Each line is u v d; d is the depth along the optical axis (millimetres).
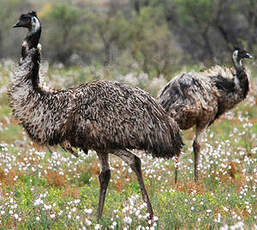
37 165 30875
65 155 33219
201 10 93250
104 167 22453
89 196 26297
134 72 63469
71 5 111438
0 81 59250
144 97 21906
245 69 34406
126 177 30266
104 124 20828
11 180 28547
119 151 21375
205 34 96188
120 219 21172
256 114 48625
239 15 97750
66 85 57250
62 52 100938
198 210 23312
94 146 21125
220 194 26203
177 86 29672
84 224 20875
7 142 40031
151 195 26609
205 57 90125
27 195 26094
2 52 118625
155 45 85125
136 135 21016
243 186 27281
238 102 32844
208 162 30703
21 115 22047
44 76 22859
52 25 103562
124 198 25891
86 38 102812
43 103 21703
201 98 29625
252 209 23312
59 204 24375
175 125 22266
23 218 21922
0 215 21828
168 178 30078
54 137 21562
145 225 20688
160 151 21500
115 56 78438
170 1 105062
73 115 21125
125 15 117812
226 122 45438
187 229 20797
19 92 21953
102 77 59656
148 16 98500
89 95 21375
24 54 22047
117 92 21500
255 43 90125
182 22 97625
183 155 34219
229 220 21156
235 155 34281
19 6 143375
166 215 22250
